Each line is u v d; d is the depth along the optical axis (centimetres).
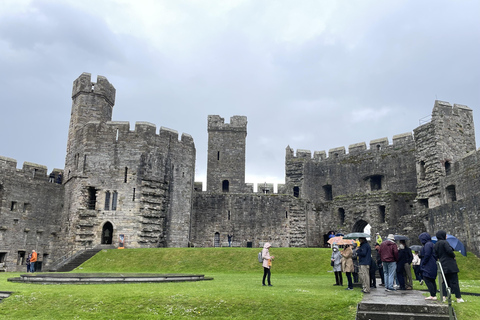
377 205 5381
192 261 3581
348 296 1644
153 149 4850
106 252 4031
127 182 4666
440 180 4569
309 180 6450
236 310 1579
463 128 4984
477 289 1955
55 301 1750
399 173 5741
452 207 3794
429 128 4912
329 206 6003
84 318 1583
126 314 1602
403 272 1877
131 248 4166
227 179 6662
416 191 5528
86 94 5231
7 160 4516
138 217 4597
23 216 4569
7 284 2191
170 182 4966
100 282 2228
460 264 3164
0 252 4328
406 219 4741
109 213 4572
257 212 5869
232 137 6812
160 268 3491
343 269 1864
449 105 4969
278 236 5841
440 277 1462
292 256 3522
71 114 5338
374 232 5166
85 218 4509
